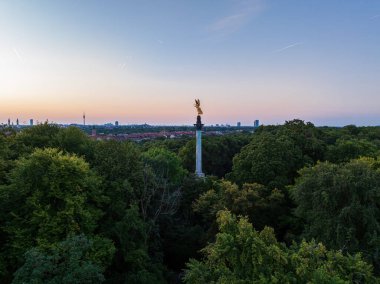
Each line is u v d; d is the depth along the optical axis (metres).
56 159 25.05
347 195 26.31
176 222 37.94
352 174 26.69
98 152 33.19
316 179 28.27
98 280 19.09
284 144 44.16
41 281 16.56
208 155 71.06
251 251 16.48
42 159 25.08
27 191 24.33
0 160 28.00
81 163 26.06
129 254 26.00
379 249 22.75
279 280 15.63
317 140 50.59
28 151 33.53
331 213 26.23
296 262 16.58
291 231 33.66
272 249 16.66
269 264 16.44
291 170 44.50
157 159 45.69
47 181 24.14
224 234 17.34
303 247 17.69
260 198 34.00
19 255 22.06
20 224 23.41
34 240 22.62
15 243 22.06
